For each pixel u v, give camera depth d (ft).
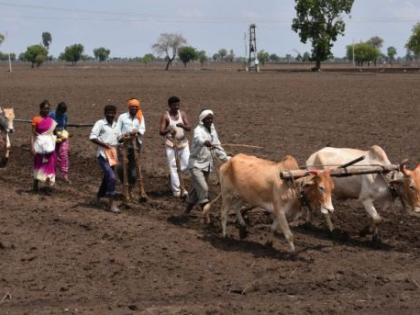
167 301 25.71
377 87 151.43
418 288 27.40
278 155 57.26
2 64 533.55
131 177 41.37
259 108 100.78
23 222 36.78
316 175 30.04
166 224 36.65
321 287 27.30
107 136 39.50
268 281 27.86
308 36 316.40
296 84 171.42
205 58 521.65
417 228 36.37
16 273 28.53
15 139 70.33
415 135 67.62
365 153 35.06
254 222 37.45
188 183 47.19
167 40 460.55
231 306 25.02
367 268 29.81
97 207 40.50
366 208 33.94
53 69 352.28
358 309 25.08
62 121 47.85
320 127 75.72
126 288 26.96
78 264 29.73
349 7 313.12
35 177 44.65
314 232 35.76
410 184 32.24
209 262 30.25
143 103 111.24
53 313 24.32
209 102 112.88
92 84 173.68
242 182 32.35
